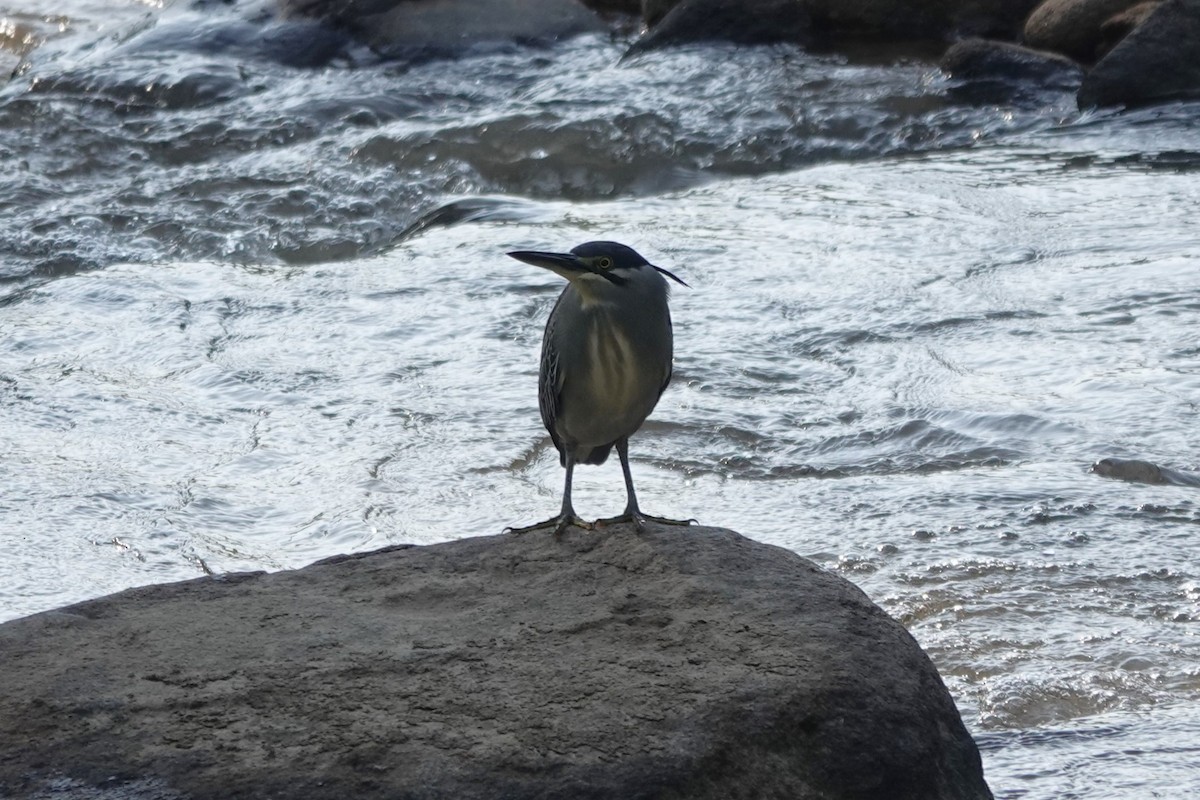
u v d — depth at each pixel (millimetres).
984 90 25203
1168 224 18062
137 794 5719
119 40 32156
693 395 13641
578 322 7668
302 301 16516
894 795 6223
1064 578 10094
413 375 14344
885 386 13781
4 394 13844
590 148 23594
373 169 23297
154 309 16328
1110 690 8555
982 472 12023
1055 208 18984
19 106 26141
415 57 29562
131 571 10445
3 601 9898
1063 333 14805
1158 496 11359
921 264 17000
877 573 10219
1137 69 23906
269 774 5785
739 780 5961
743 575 7359
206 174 23297
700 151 23656
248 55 29703
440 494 11758
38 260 20516
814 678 6352
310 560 10688
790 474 12188
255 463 12461
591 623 6910
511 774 5785
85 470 12211
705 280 16672
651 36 28938
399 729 6031
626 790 5754
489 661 6578
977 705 8430
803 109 24812
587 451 8383
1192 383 13438
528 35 30516
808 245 17844
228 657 6668
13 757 5945
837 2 28406
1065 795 7379
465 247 18109
